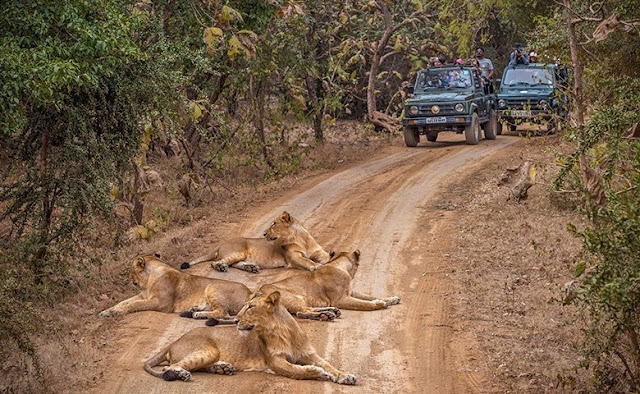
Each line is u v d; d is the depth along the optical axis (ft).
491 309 40.88
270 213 62.39
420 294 43.16
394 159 85.51
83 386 30.78
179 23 65.00
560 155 57.82
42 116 42.57
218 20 61.11
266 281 43.27
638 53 51.01
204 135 57.57
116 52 42.04
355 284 44.91
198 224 59.11
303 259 44.57
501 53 131.23
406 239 54.19
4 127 35.94
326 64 99.81
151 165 81.00
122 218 60.03
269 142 86.48
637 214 28.63
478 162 80.43
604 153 48.75
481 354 35.09
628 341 34.30
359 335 36.73
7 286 32.68
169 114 48.60
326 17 99.19
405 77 121.60
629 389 30.96
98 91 43.68
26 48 38.93
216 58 68.33
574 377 32.73
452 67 96.48
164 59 46.52
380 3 102.27
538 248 50.57
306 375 31.07
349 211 62.39
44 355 33.35
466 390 31.50
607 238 28.63
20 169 46.21
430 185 70.69
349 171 79.46
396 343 36.09
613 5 53.88
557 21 57.36
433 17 107.24
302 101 87.30
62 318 38.45
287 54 83.41
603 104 51.83
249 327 31.37
